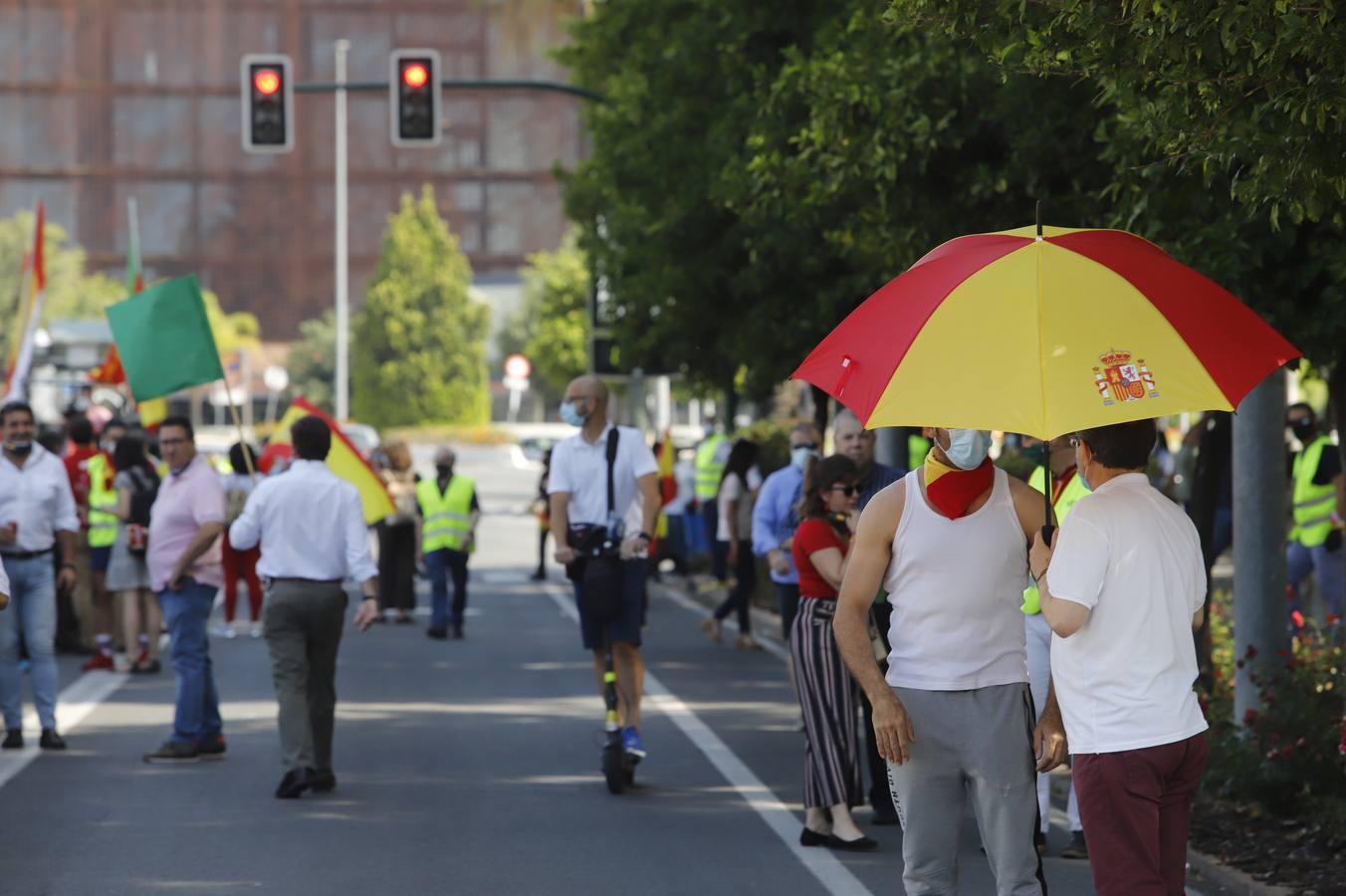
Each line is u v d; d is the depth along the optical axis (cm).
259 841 3045
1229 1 2183
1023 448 3083
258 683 5319
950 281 1803
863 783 3672
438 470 6762
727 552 7431
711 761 3903
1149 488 1883
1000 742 2003
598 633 3606
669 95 7250
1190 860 2873
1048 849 3025
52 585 4084
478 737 4253
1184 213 3097
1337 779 3070
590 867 2844
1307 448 5494
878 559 2030
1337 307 3052
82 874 2794
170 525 3931
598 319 9538
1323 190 2336
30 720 4550
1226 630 4447
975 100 4056
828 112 4188
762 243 6262
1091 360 1731
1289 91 2245
